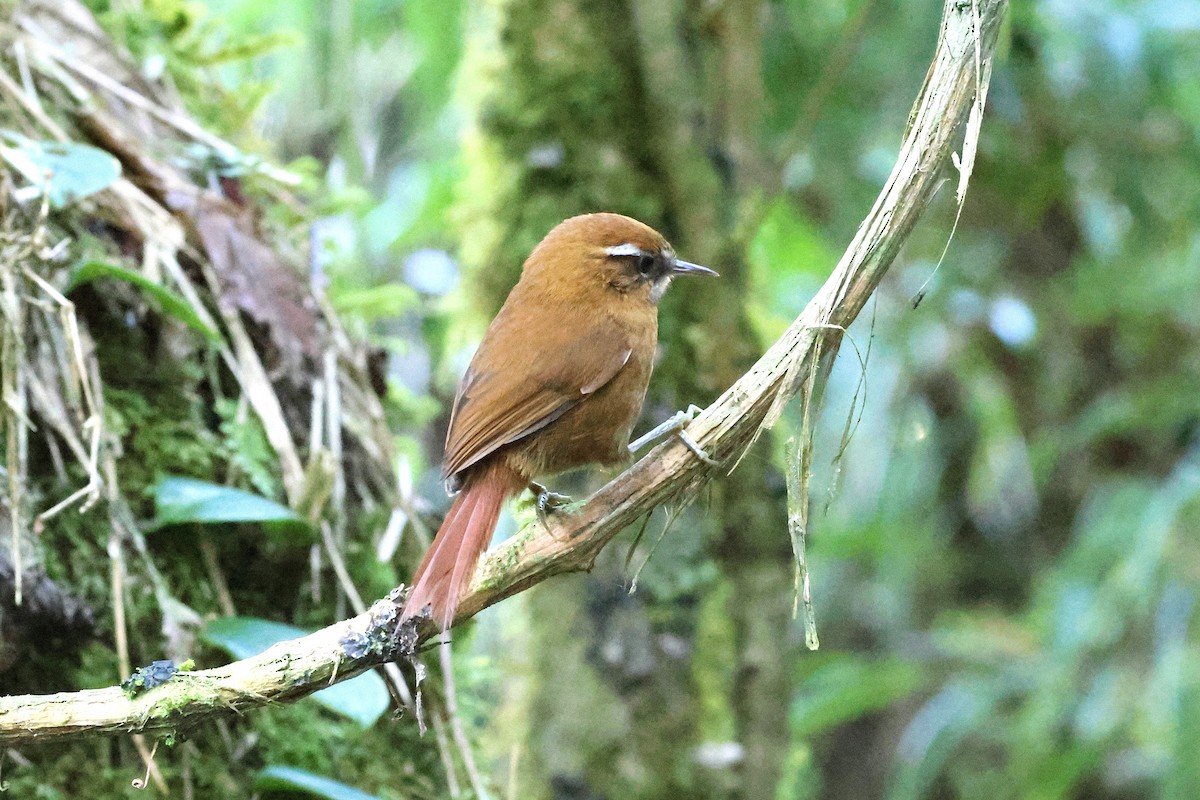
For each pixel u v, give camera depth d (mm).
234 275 8547
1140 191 14445
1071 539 16109
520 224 10703
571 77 10586
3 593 6945
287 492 8250
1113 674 13414
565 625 10281
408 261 14672
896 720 18672
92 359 7805
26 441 7398
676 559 10164
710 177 10531
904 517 15914
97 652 7383
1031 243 15766
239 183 9117
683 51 10500
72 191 7605
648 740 10023
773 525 10359
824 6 14094
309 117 14508
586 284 7996
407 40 15266
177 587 7836
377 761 8266
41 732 5746
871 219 5902
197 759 7547
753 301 11383
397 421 10320
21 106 8367
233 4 14000
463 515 6352
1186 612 12852
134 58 9695
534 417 7523
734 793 9969
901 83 14070
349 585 8133
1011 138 14078
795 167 14328
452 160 13898
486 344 7898
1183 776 12094
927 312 15000
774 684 10203
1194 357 15359
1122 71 13227
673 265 8438
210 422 8266
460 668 8961
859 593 18359
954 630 16906
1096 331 16266
